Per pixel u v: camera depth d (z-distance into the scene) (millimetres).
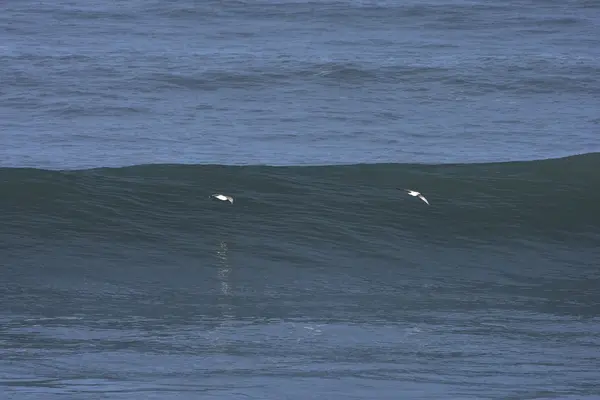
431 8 170250
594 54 148500
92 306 70750
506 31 159750
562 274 80562
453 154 110250
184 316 68750
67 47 148000
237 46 151000
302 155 108562
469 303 72562
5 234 83438
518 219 90688
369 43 153125
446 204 92438
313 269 80062
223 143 112438
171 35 156375
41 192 89312
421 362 60594
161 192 91375
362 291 75125
